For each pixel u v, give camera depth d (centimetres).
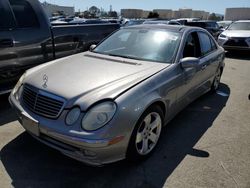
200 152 327
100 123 244
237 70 843
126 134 256
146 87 286
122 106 253
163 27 424
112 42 423
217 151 331
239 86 639
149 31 414
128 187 261
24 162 292
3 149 313
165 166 296
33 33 448
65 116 254
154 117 308
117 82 283
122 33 433
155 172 284
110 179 271
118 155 261
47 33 473
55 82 286
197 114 449
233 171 291
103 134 241
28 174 273
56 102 263
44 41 470
